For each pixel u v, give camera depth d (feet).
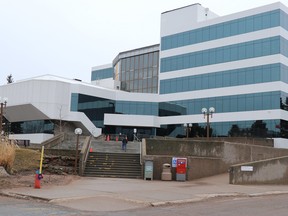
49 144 124.26
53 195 48.19
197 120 192.24
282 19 171.42
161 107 211.00
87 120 198.59
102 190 56.90
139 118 209.26
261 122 168.86
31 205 41.45
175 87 205.46
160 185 70.33
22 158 87.61
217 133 183.52
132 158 99.50
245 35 180.24
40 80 192.13
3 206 40.04
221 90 185.37
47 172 86.07
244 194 59.21
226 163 98.89
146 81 238.27
